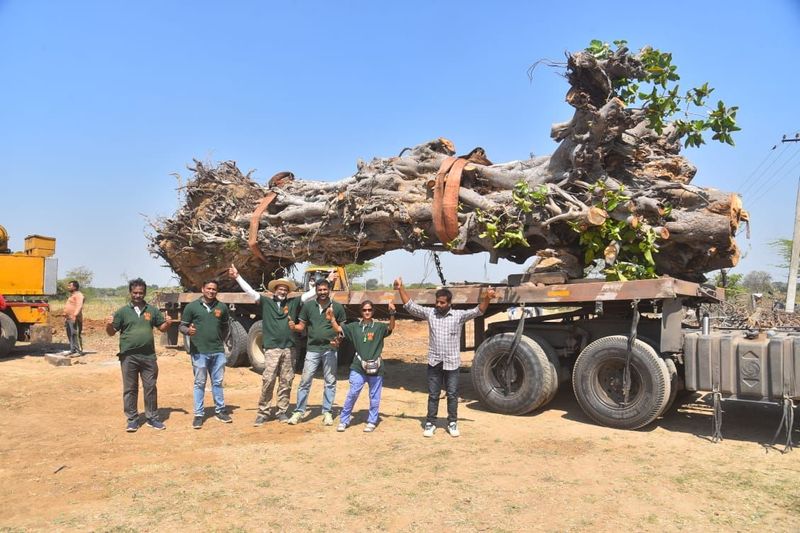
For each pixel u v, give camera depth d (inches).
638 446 257.1
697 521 175.3
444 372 277.6
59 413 319.0
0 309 552.1
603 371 298.0
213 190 508.4
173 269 555.5
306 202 443.8
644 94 304.2
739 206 292.0
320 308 300.0
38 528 168.9
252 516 177.5
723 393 265.9
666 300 279.3
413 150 392.2
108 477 213.0
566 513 180.4
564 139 314.0
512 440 266.4
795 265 767.7
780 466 229.8
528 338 316.8
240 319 495.5
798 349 248.7
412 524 171.8
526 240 333.7
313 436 272.8
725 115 301.4
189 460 234.1
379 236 401.7
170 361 518.6
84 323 880.9
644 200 295.9
